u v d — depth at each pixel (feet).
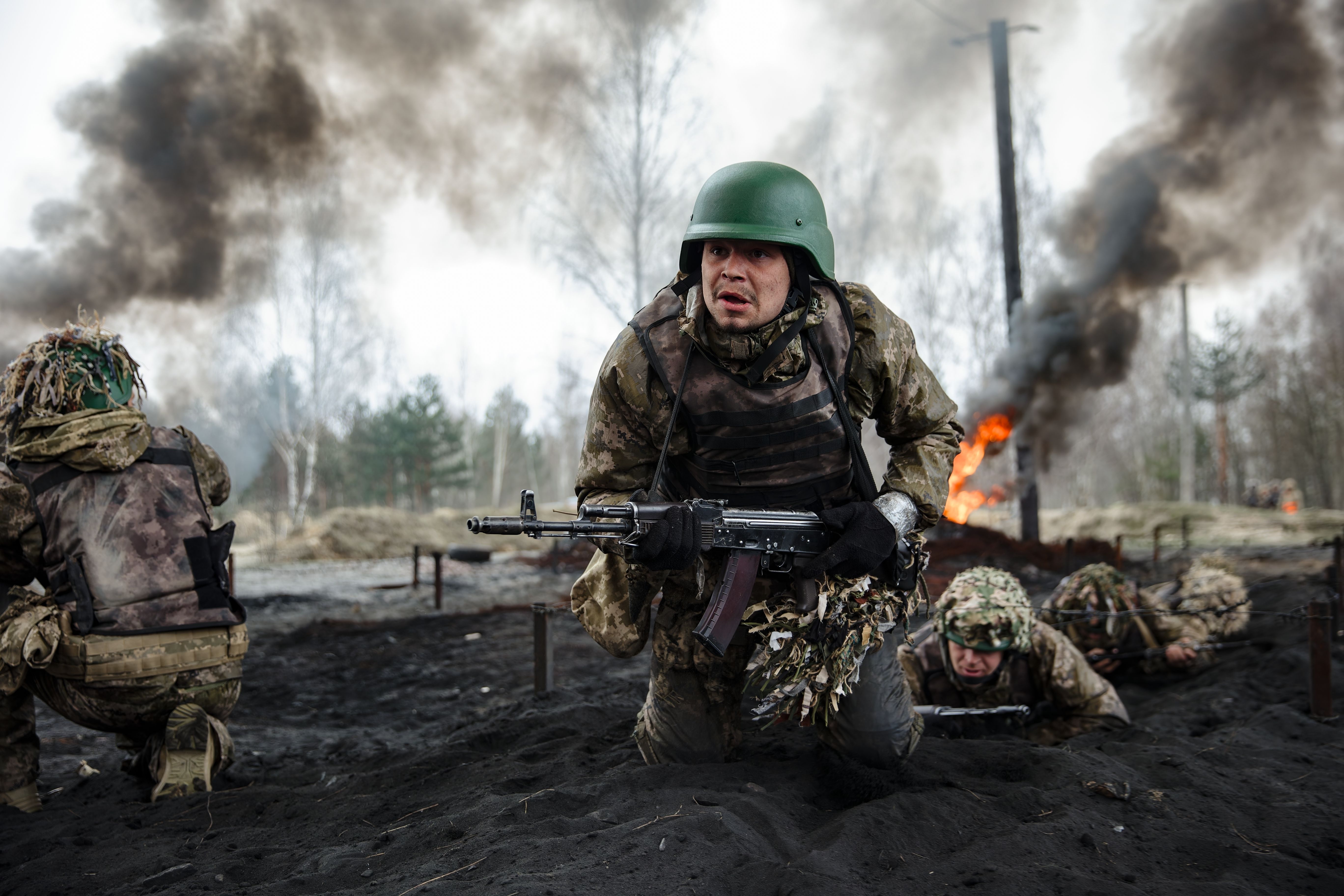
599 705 17.38
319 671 28.22
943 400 11.56
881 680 11.50
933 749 12.64
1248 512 88.48
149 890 9.36
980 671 15.76
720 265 10.07
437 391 163.84
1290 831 10.15
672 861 8.63
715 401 10.53
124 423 13.12
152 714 13.33
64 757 17.65
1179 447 165.99
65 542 12.75
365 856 9.73
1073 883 8.38
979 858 8.97
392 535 84.28
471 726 18.37
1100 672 21.40
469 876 8.68
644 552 9.65
